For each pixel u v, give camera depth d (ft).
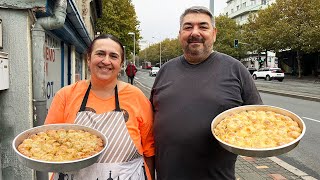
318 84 107.24
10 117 12.50
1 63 11.31
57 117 8.38
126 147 7.95
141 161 8.43
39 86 12.85
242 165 19.44
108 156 7.79
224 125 7.89
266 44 152.35
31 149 7.00
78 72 43.21
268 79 136.56
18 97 12.53
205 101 8.54
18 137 7.35
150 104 9.10
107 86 8.33
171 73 9.30
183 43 9.04
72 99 8.36
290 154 22.86
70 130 7.89
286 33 137.39
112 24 119.96
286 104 51.67
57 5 12.94
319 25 129.80
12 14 12.25
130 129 8.16
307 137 27.94
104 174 7.68
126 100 8.40
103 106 8.27
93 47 8.22
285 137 7.29
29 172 12.63
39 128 7.81
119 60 8.29
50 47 20.74
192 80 8.87
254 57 219.20
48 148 7.14
